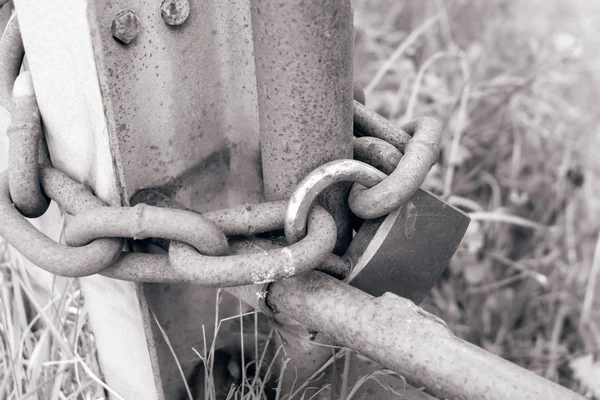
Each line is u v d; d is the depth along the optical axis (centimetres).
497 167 268
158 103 110
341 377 135
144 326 121
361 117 119
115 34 99
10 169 110
